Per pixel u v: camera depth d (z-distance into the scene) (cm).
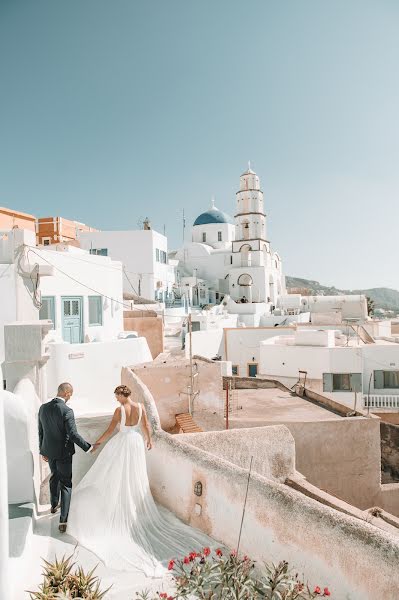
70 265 1706
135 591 470
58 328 1634
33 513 580
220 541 558
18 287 1250
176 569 509
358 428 1300
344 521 451
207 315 3650
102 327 1870
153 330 2425
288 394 1736
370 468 1302
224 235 7006
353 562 427
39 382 859
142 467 609
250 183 6250
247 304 5244
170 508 638
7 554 401
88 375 1360
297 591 433
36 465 680
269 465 825
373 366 2511
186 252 6481
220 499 562
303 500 490
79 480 701
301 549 471
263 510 509
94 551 531
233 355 3444
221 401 1115
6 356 829
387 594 399
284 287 7138
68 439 597
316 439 1281
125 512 578
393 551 407
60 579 457
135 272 4412
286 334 3425
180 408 1054
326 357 2478
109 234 4434
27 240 1281
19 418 593
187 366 1064
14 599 440
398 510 1302
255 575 500
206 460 592
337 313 3566
